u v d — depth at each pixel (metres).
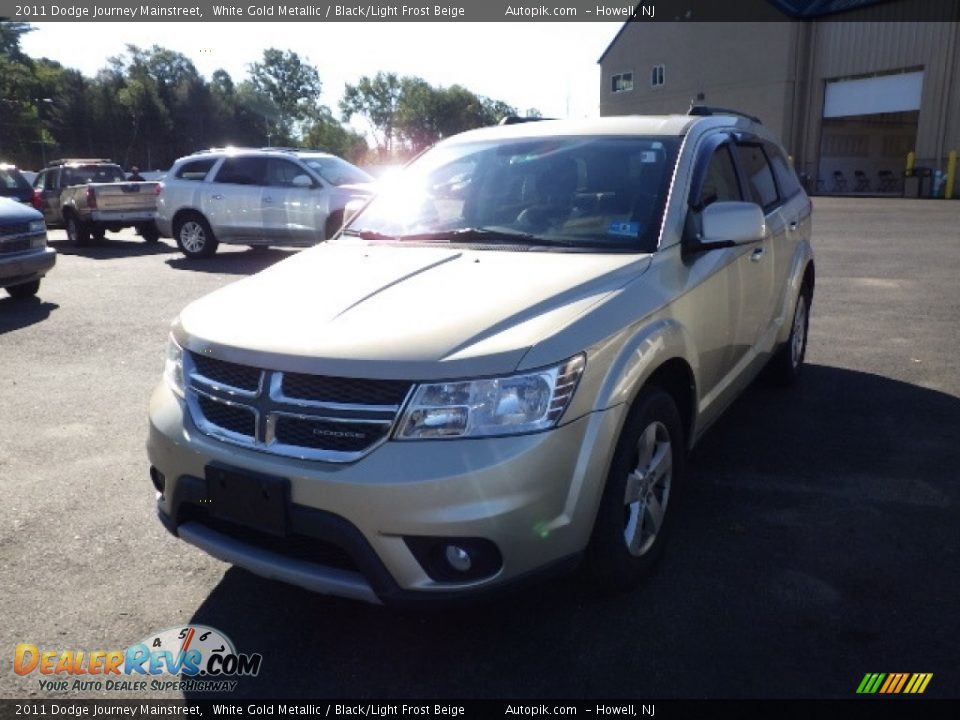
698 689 2.65
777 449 4.61
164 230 14.53
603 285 3.07
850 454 4.52
